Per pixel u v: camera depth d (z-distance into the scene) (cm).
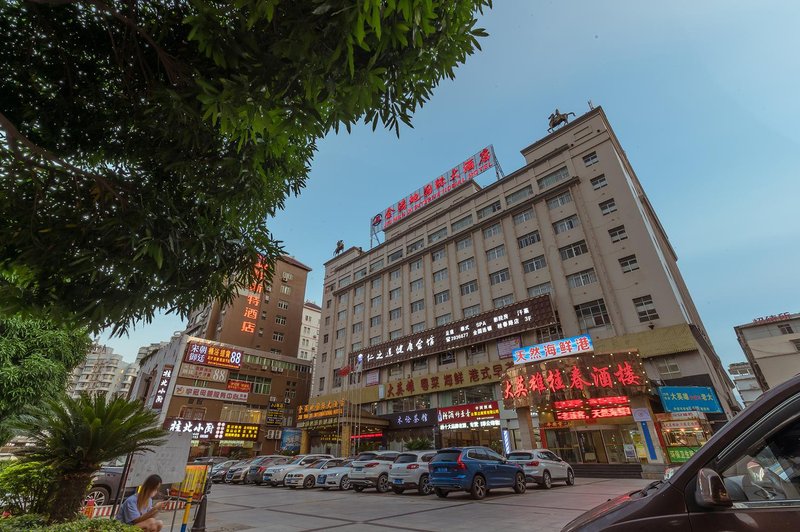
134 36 360
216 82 312
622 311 2261
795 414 174
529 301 2589
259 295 5059
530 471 1282
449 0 329
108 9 305
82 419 460
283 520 805
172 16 367
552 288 2609
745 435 182
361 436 3017
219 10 287
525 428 1981
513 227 3008
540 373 1888
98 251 350
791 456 172
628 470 1697
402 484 1220
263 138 383
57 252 366
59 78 389
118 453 480
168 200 386
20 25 367
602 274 2403
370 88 289
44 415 459
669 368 1994
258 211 492
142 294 388
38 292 372
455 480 1038
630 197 2464
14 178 369
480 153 3809
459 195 3734
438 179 4125
